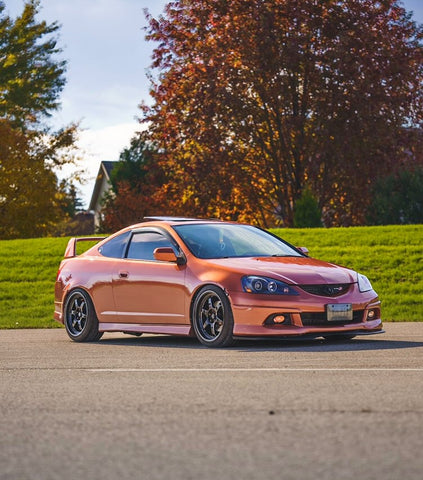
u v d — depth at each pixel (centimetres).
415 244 2078
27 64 4203
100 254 1084
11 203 3697
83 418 499
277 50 2970
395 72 2966
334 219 3278
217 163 3031
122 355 857
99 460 391
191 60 3123
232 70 2995
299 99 3111
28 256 2295
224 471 363
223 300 912
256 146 3152
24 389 625
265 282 899
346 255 1989
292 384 616
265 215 3528
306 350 857
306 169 3095
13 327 1391
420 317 1371
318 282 909
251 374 676
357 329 917
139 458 393
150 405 539
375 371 680
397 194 2792
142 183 3897
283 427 457
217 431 451
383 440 420
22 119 4175
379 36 3012
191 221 1047
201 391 593
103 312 1047
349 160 2953
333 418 480
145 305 1000
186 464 379
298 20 3009
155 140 3334
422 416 482
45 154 3812
